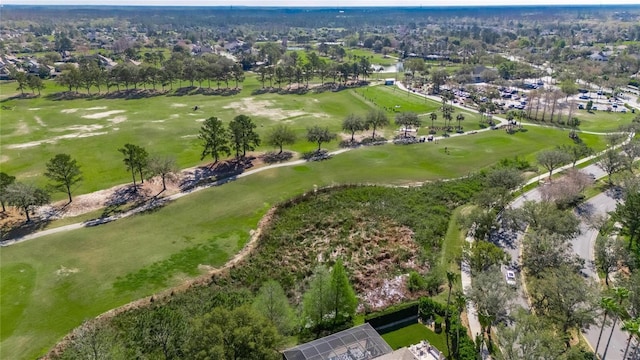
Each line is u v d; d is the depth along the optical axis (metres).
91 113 177.12
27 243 85.38
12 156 128.38
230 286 74.06
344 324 63.22
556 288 59.38
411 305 65.00
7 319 64.88
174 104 196.25
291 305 69.75
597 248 75.00
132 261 79.75
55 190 107.38
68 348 57.75
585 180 103.62
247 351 44.06
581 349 54.59
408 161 129.62
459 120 169.88
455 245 85.44
